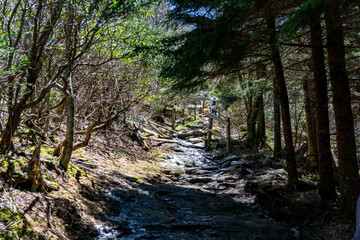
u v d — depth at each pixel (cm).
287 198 506
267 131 1433
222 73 513
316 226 441
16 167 362
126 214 453
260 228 445
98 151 754
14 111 408
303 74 725
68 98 478
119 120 1027
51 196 376
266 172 807
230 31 388
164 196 601
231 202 596
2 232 263
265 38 428
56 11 388
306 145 938
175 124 1443
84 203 415
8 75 355
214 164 993
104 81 763
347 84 446
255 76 829
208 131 1209
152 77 793
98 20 395
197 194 643
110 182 568
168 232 408
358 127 851
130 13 414
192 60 409
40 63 408
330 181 512
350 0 276
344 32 507
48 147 565
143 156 913
